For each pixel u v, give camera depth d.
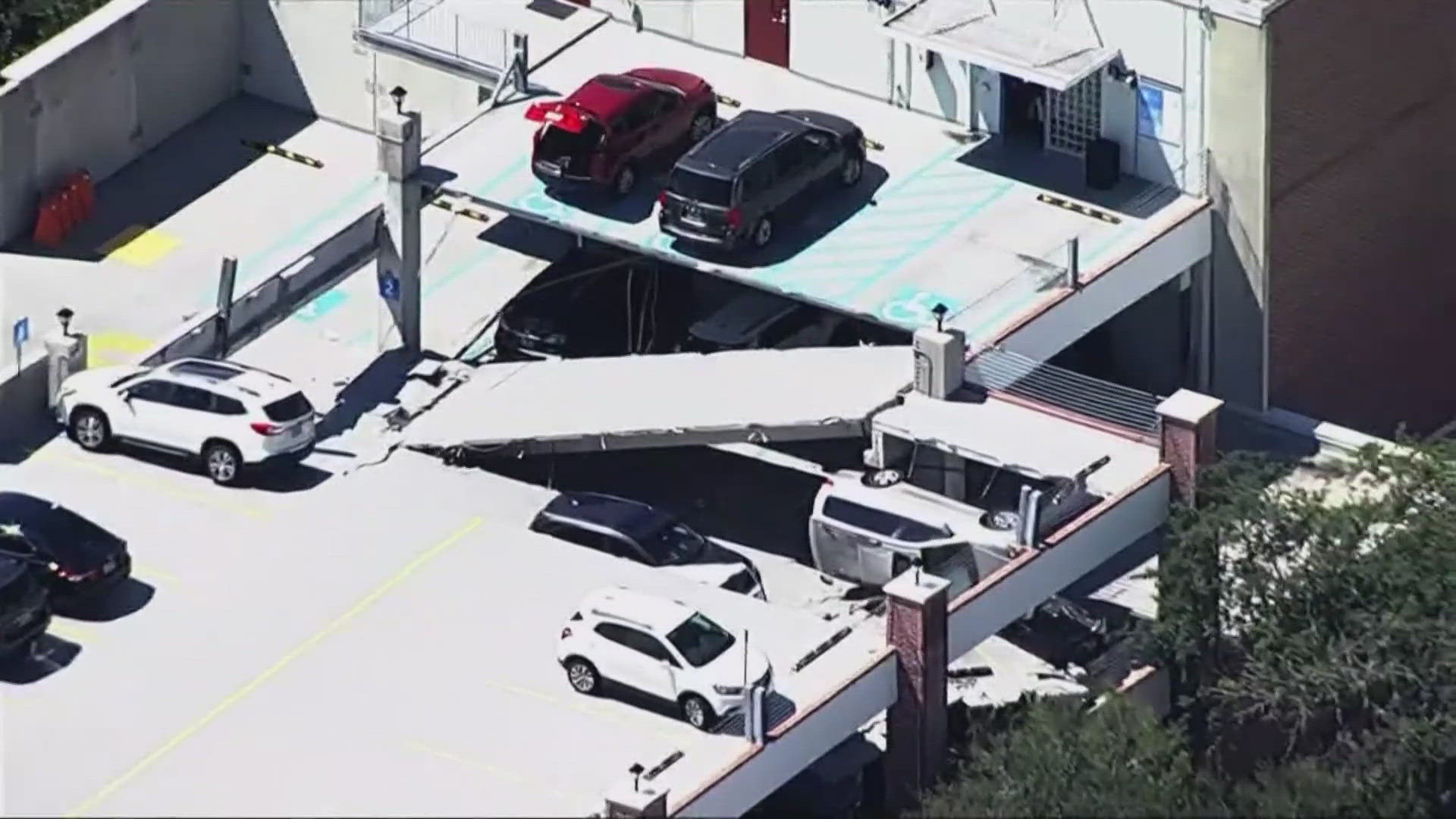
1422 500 91.56
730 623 88.75
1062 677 91.62
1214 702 90.12
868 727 90.75
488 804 83.50
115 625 89.44
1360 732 89.25
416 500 93.88
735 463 99.06
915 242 99.06
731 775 83.94
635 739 85.38
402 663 87.94
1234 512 90.44
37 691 87.38
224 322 97.56
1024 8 101.12
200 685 87.50
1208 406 91.44
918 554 91.44
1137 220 99.69
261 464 93.75
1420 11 102.00
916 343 94.12
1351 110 101.31
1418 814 86.81
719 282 102.25
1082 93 101.31
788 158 98.75
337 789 84.12
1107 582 94.38
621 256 103.06
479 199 100.62
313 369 100.50
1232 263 100.69
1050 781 84.12
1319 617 89.62
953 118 103.56
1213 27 98.44
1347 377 104.31
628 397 96.19
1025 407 94.00
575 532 92.19
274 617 89.56
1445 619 89.12
